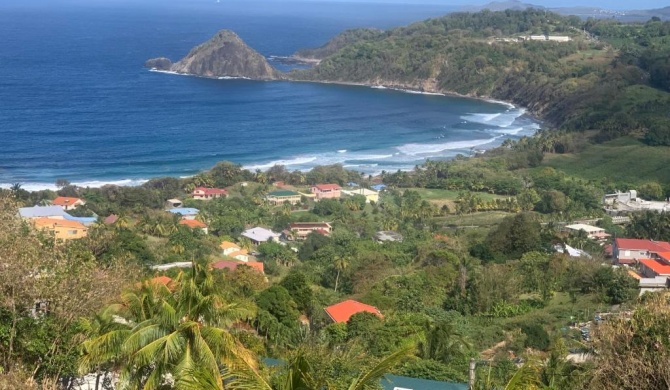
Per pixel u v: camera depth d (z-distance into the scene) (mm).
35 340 27297
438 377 41031
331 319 57719
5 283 27250
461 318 64000
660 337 24812
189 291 26562
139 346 25062
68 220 99875
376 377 19641
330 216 128250
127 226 104000
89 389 31328
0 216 36812
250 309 29391
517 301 70562
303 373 20547
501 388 32844
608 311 64188
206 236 105062
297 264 96938
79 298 29031
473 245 96875
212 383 20188
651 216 114188
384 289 71750
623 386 24891
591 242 103062
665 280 76562
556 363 37906
